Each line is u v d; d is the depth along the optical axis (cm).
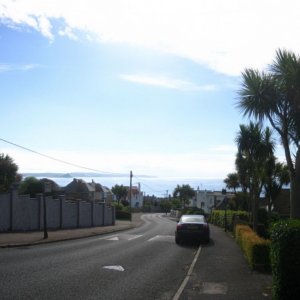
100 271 1319
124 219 7294
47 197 3350
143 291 1039
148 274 1294
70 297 948
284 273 825
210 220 5669
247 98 1545
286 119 1496
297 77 1434
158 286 1107
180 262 1587
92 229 3659
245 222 2648
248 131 2373
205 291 1040
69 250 1911
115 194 12825
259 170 2503
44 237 2461
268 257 1347
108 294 993
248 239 1509
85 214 4203
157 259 1664
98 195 6259
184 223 2433
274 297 866
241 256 1766
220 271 1352
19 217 2939
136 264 1505
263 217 3322
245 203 4747
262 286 1093
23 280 1129
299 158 1421
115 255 1762
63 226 3653
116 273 1294
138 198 15450
